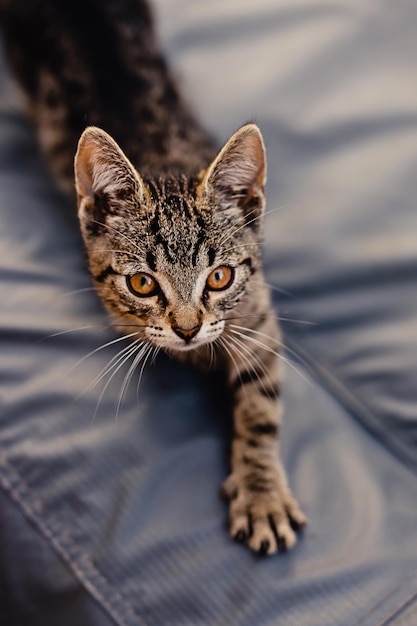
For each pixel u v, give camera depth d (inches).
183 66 24.1
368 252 21.1
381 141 22.7
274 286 20.7
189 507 18.2
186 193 18.8
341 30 24.3
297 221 21.6
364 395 19.7
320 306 20.7
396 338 20.2
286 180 22.3
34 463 18.2
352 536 18.0
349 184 22.1
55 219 21.7
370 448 19.2
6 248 21.0
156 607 17.3
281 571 17.6
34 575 17.6
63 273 20.8
